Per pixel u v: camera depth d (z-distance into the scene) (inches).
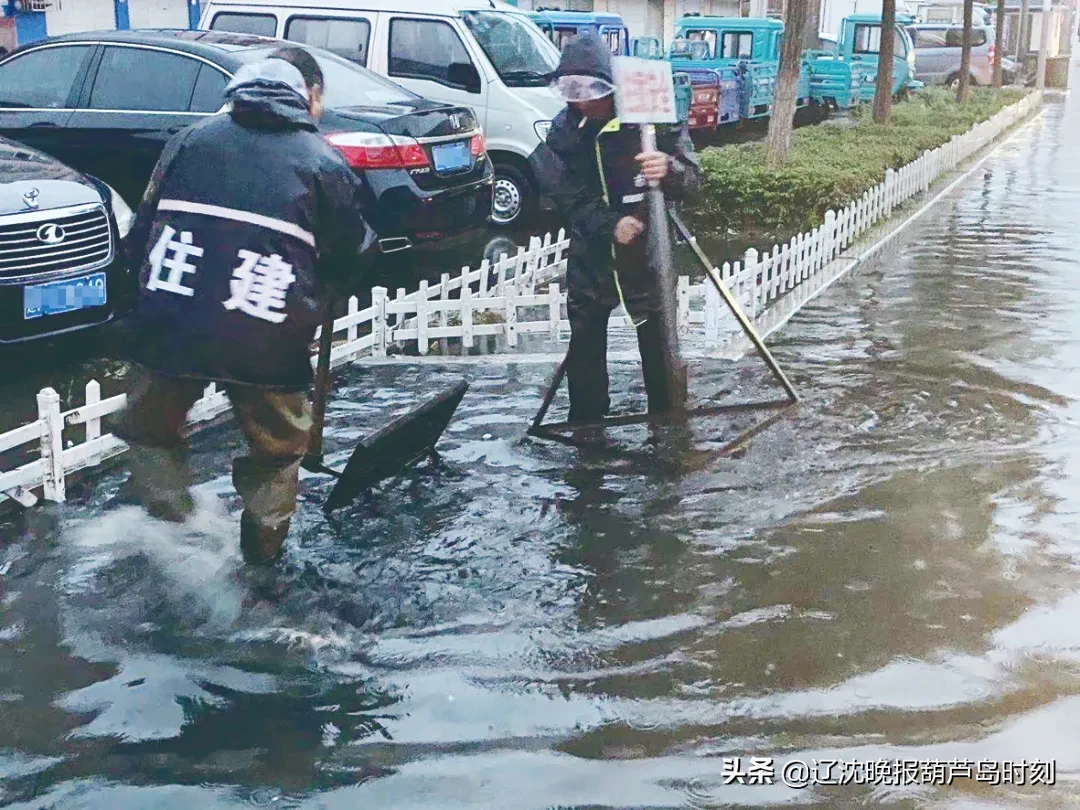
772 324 340.2
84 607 173.0
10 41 712.4
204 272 169.5
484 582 182.7
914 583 182.4
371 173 353.1
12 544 193.0
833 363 300.2
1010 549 193.8
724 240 493.4
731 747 141.7
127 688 152.3
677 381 246.5
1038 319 345.4
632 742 142.5
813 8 1219.2
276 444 178.4
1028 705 150.4
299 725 145.3
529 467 229.5
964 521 204.2
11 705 148.4
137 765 136.9
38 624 167.9
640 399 273.4
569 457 234.7
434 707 149.4
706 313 315.9
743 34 1053.8
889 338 324.2
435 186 367.9
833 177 492.7
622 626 169.6
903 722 146.9
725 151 581.0
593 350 245.4
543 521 204.7
